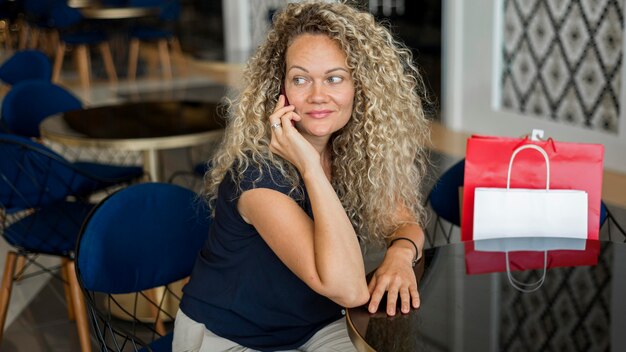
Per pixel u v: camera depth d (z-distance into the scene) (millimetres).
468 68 6180
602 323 1557
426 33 6504
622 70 4875
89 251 2082
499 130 5984
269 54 1849
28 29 10383
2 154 3062
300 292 1841
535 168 2047
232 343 1862
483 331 1544
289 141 1736
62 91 4254
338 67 1794
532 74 5637
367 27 1836
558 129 5438
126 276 2164
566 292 1709
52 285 3732
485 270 1836
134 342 1994
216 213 1868
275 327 1868
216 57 6141
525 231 2006
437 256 1929
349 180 1959
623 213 4176
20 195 3057
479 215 2002
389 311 1656
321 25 1792
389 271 1798
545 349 1458
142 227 2201
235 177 1796
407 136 1974
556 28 5352
